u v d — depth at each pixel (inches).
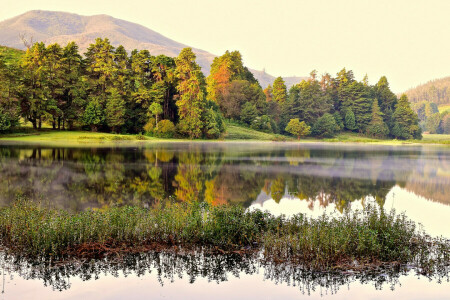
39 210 476.7
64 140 2539.4
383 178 1026.7
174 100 3759.8
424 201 719.7
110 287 296.2
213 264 345.1
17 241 374.9
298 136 4490.7
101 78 3403.1
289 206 647.8
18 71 2832.2
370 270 337.7
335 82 6048.2
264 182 907.4
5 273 317.1
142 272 326.6
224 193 751.1
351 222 427.2
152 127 3284.9
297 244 376.8
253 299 277.0
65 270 326.3
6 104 2674.7
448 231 496.1
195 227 403.5
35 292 285.3
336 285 308.7
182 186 815.7
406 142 4325.8
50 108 2940.5
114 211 442.3
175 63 3683.6
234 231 399.2
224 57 5191.9
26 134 2716.5
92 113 3070.9
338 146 3046.3
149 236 392.5
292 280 317.1
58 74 3088.1
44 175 909.2
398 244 386.3
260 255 366.6
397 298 286.0
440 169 1267.2
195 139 3479.3
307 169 1200.2
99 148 1932.8
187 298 278.7
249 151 2058.3
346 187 864.3
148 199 663.1
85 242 367.2
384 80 6171.3
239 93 4699.8
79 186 771.4
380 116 5644.7
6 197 639.8
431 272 336.2
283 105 5059.1
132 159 1382.9
